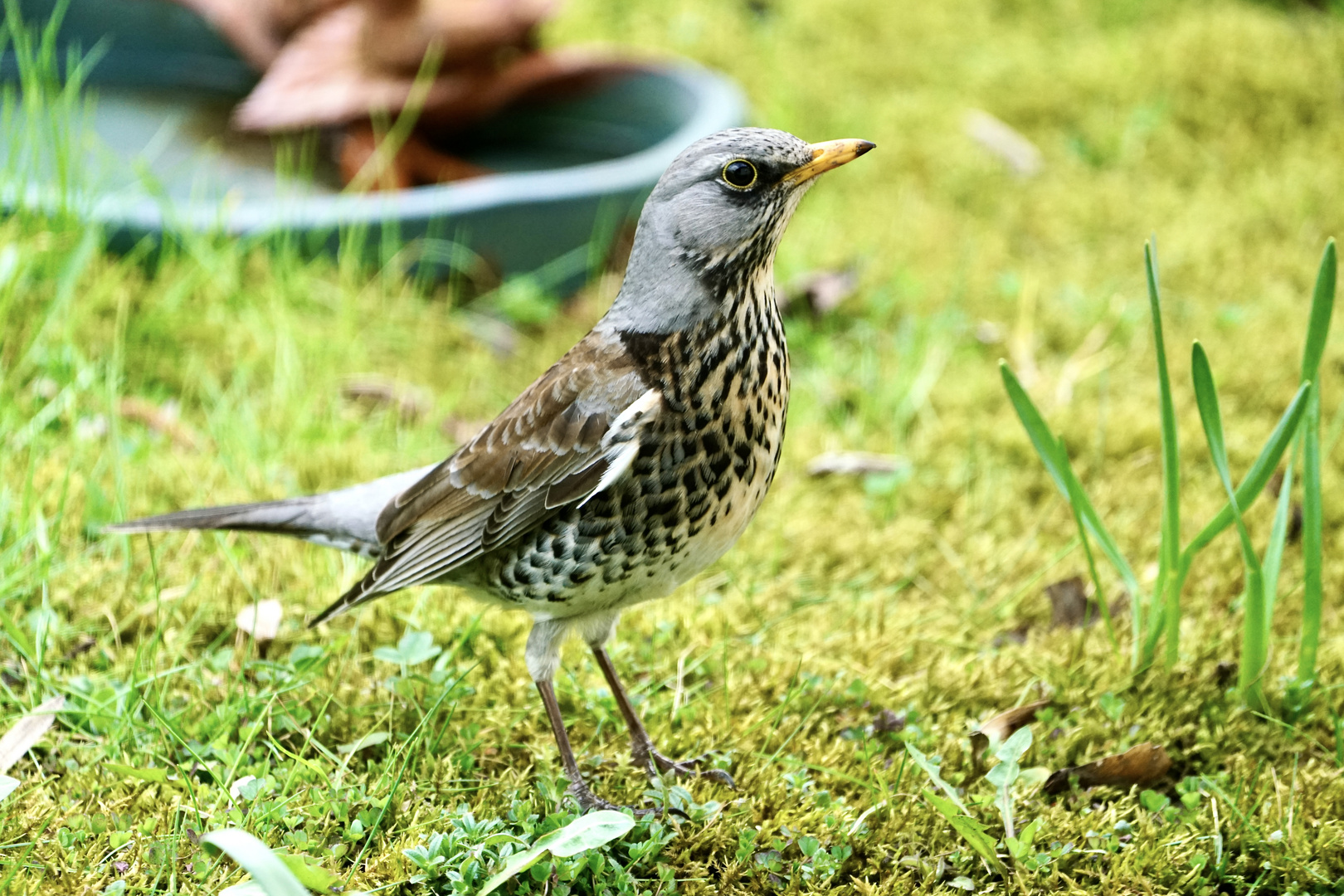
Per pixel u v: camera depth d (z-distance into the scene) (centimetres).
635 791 669
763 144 625
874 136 1428
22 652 711
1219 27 1523
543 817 645
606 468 616
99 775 660
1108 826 646
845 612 846
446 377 1084
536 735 720
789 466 1009
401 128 1205
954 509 966
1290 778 688
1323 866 623
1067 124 1462
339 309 1096
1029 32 1622
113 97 1355
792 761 684
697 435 615
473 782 671
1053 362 1140
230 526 729
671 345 620
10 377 955
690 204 620
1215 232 1278
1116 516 944
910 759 684
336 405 1018
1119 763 678
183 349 1055
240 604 811
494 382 1095
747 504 645
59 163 1026
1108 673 757
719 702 748
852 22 1628
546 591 654
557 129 1367
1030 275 1249
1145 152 1406
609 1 1633
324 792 645
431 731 702
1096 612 845
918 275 1237
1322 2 1625
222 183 1213
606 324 655
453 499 666
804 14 1638
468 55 1233
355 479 942
